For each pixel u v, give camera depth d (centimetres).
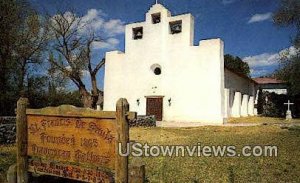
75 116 500
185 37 2927
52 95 2989
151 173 743
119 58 3297
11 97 2225
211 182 675
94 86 3772
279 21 3325
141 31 3247
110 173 465
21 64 2420
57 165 528
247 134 1669
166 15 3055
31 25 2484
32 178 599
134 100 3162
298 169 791
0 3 2147
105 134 469
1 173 708
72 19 3575
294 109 3975
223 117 2758
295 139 1398
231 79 3331
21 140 563
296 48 3297
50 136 536
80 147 498
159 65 3058
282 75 3562
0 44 2184
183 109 2883
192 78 2869
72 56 3612
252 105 3962
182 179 695
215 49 2775
